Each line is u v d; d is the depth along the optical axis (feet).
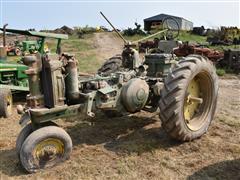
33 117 12.85
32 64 12.94
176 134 14.48
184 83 14.16
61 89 13.28
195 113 16.02
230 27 91.35
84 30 138.10
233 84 32.42
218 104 23.09
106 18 17.43
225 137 15.98
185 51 47.01
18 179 12.03
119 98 15.31
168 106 13.93
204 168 12.69
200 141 15.38
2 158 13.97
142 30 127.95
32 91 13.20
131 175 12.23
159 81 16.87
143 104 15.92
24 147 12.21
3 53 26.99
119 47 91.66
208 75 15.81
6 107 21.01
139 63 18.11
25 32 21.57
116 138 16.03
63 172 12.46
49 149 12.70
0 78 24.27
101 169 12.70
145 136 16.15
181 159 13.53
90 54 69.92
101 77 15.60
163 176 12.14
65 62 13.70
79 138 16.14
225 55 43.45
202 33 116.57
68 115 13.65
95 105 14.52
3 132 17.85
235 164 13.01
